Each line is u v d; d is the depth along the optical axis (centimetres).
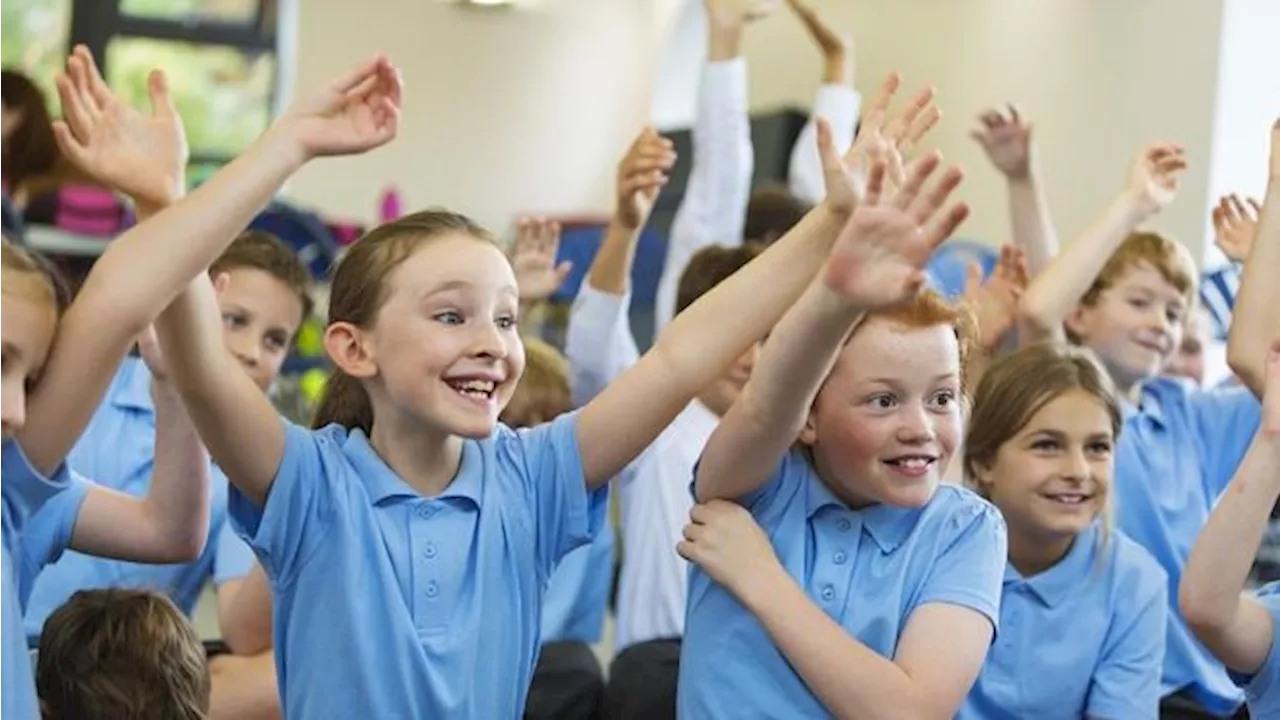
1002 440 249
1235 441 325
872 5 853
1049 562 252
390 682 188
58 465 183
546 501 203
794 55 916
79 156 181
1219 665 304
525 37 1016
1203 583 212
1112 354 328
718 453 199
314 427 213
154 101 187
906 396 196
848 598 200
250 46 908
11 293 172
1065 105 711
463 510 197
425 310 192
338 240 738
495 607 195
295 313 290
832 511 205
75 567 272
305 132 183
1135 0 668
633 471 307
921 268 173
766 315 201
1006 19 755
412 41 989
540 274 354
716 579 200
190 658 216
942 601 199
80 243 632
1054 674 242
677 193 855
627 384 202
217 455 190
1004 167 360
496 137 1012
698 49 1009
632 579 301
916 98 204
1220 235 298
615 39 1034
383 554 192
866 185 183
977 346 265
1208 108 622
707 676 203
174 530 203
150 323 181
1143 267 328
